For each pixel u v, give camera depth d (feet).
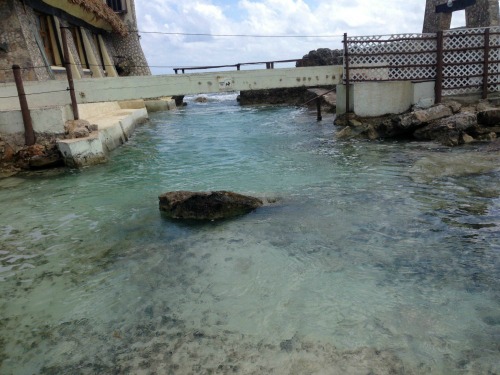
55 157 37.93
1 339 13.88
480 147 36.27
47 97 41.96
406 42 45.34
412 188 26.76
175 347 12.89
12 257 20.16
